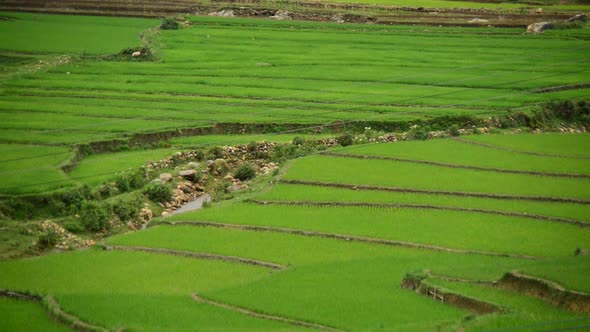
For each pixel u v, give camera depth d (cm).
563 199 4541
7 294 3425
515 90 6938
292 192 4706
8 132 5638
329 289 3334
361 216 4353
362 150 5434
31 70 7556
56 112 6188
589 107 6706
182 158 5400
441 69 7581
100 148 5459
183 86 6969
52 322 3134
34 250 4072
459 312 3067
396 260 3681
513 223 4228
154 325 2995
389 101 6544
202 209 4531
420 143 5644
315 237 4091
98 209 4438
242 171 5194
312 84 7062
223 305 3212
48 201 4466
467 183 4816
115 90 6831
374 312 3086
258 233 4153
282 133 5906
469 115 6188
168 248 3975
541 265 3375
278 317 3073
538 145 5672
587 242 3956
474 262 3622
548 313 2923
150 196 4781
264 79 7225
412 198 4588
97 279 3600
